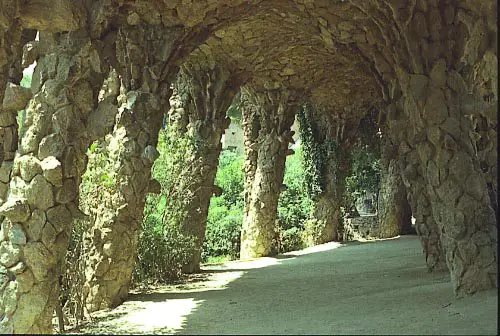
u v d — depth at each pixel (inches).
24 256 210.7
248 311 273.1
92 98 230.5
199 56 496.4
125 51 363.6
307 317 242.4
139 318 272.4
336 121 767.1
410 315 226.2
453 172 270.8
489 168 324.2
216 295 341.4
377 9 331.6
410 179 370.3
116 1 252.1
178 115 522.0
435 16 288.4
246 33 470.3
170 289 382.3
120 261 340.2
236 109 1059.9
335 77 638.5
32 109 220.7
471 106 281.4
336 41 424.2
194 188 498.6
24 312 208.8
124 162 353.4
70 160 219.6
